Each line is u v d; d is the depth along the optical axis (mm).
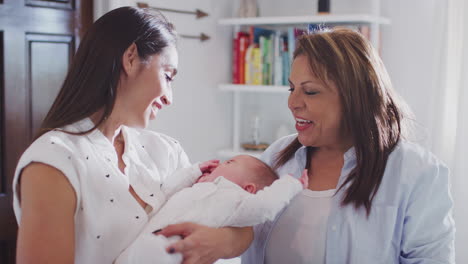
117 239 1282
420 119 3078
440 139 2879
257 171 1474
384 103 1402
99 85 1259
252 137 3527
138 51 1290
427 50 3035
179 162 1590
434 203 1368
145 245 1216
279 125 3621
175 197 1360
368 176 1376
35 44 2523
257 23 3246
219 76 3516
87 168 1248
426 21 3033
